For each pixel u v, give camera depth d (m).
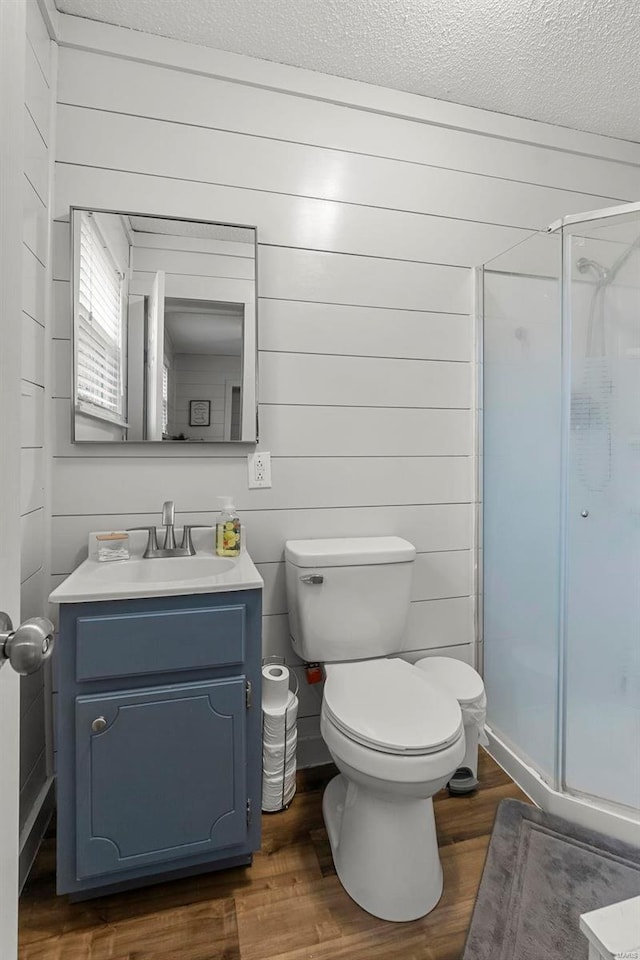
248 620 1.26
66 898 1.21
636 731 1.54
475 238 1.88
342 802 1.48
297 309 1.70
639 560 1.57
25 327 1.28
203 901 1.21
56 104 1.47
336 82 1.70
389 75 1.69
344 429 1.76
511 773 1.70
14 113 0.57
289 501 1.72
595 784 1.49
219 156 1.61
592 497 1.55
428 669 1.71
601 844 1.38
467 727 1.58
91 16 1.47
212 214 1.61
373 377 1.79
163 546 1.57
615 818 1.41
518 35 1.51
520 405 1.70
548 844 1.38
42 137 1.40
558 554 1.53
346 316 1.75
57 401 1.50
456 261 1.87
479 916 1.17
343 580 1.56
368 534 1.80
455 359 1.88
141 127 1.54
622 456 1.57
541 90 1.76
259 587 1.25
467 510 1.92
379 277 1.78
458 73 1.68
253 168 1.64
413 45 1.55
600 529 1.55
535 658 1.63
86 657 1.13
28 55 1.26
